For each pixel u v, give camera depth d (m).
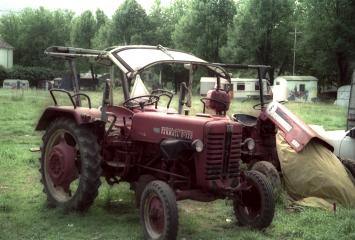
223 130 5.55
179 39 67.44
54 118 7.05
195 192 5.57
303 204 6.89
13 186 7.83
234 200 6.18
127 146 6.23
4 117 19.19
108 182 6.66
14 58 92.00
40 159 6.94
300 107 35.97
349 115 13.19
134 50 6.81
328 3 53.06
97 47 77.12
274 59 60.47
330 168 7.13
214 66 7.27
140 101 6.68
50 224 5.97
